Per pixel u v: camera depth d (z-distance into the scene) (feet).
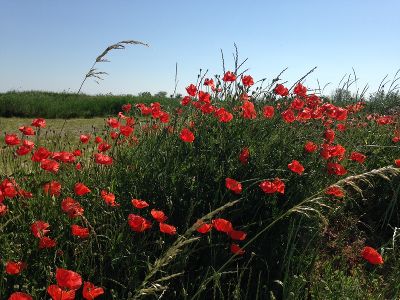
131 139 6.93
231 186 4.61
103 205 4.82
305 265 4.85
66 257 3.93
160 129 6.68
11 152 6.18
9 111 27.66
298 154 6.24
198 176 5.59
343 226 6.20
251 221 5.30
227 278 4.51
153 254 4.40
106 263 4.12
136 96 34.60
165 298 4.18
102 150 5.83
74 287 2.91
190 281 4.41
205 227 3.99
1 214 4.09
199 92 6.64
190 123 6.64
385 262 5.45
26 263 3.80
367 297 4.32
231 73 7.09
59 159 5.23
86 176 5.57
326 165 6.10
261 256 4.81
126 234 4.47
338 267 5.31
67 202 3.98
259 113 7.00
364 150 7.34
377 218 6.68
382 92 10.63
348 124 8.72
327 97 10.13
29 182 5.24
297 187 5.52
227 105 7.14
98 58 4.99
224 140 6.06
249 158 5.82
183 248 4.35
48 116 28.37
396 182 6.75
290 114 6.27
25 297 2.70
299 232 5.31
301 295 4.38
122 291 3.80
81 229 3.85
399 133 8.08
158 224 4.81
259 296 4.49
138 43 4.93
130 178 5.55
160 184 5.35
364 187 6.98
